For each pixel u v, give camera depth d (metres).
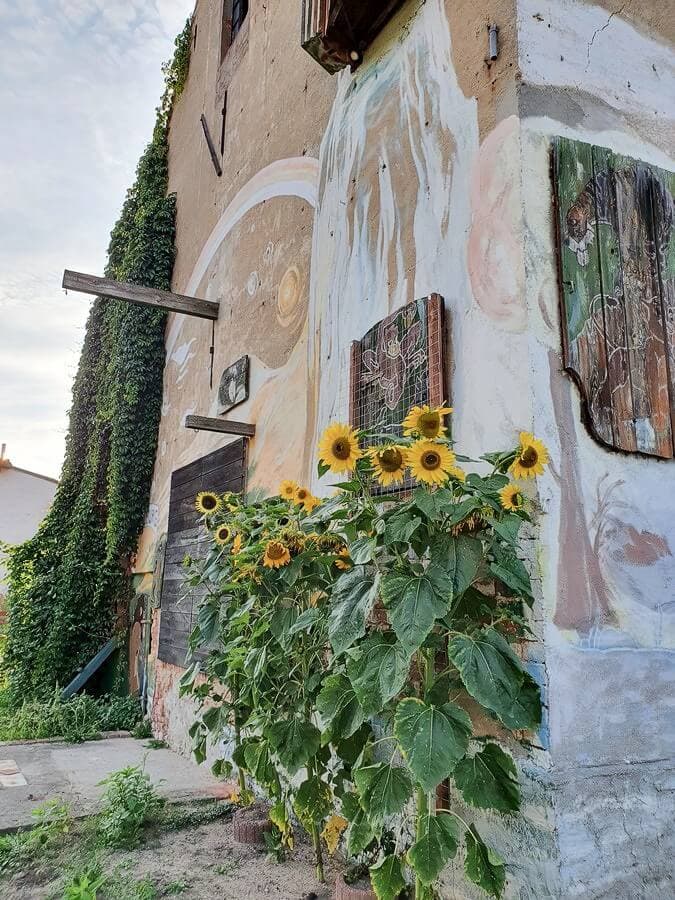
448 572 1.67
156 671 6.09
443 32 2.69
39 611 7.57
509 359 2.06
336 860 2.73
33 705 6.45
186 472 5.98
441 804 2.09
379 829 1.77
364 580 1.85
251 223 5.32
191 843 2.97
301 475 3.78
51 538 8.14
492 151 2.27
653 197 2.40
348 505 2.19
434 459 1.68
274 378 4.45
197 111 7.35
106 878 2.54
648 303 2.28
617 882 1.74
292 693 2.47
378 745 2.37
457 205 2.44
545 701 1.75
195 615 5.08
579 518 1.94
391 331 2.70
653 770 1.89
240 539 2.96
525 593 1.70
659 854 1.83
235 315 5.42
